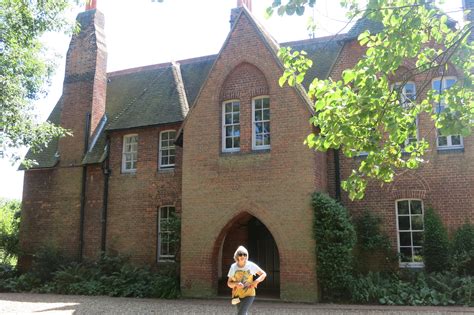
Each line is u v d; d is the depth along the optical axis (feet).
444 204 49.90
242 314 27.81
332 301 46.06
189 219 52.60
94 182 67.82
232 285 28.17
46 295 55.72
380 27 54.95
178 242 55.06
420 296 44.19
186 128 54.80
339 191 53.36
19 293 58.75
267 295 50.80
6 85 49.11
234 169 51.49
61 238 67.77
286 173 48.96
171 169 63.10
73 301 48.96
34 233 69.67
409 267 49.83
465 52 25.54
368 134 24.14
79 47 74.59
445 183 50.19
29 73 52.95
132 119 66.18
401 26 23.13
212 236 51.13
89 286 56.70
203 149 53.52
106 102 77.20
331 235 45.42
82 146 69.92
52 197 69.77
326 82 25.13
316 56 64.18
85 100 71.92
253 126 52.49
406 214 51.72
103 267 60.80
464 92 24.04
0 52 49.98
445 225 49.52
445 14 24.11
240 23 54.80
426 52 26.58
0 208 116.88
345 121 23.90
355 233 47.65
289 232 47.65
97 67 73.15
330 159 54.34
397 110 23.84
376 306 43.06
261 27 56.65
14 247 70.90
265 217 49.01
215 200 51.75
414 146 27.22
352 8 24.79
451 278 45.73
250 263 28.76
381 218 51.70
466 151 49.93
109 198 66.13
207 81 54.90
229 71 54.03
